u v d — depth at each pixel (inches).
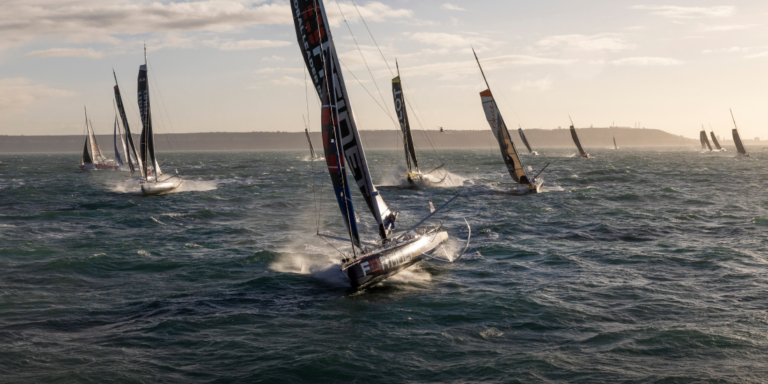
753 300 536.1
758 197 1406.3
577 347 435.2
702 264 684.1
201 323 515.5
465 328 486.9
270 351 445.1
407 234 734.5
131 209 1364.4
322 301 578.2
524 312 521.7
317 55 652.1
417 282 640.4
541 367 399.2
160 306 569.0
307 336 477.4
